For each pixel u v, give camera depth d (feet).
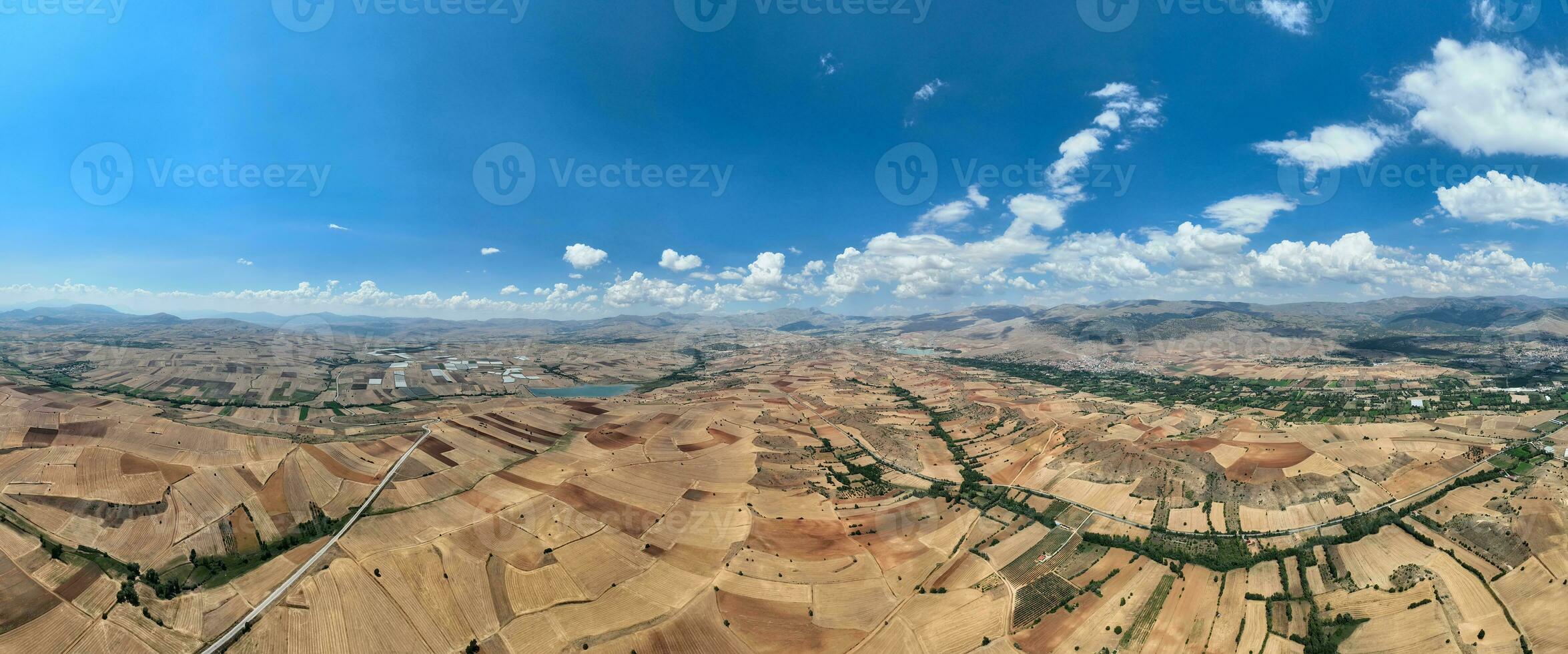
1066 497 487.20
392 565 357.41
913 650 310.86
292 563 362.12
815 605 345.51
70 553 344.49
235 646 297.74
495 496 464.24
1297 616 329.93
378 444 542.57
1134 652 307.99
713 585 360.48
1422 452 503.20
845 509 472.85
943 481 539.70
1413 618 318.04
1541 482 421.18
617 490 486.38
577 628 320.09
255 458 481.87
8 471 413.18
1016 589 363.15
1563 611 308.81
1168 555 396.78
